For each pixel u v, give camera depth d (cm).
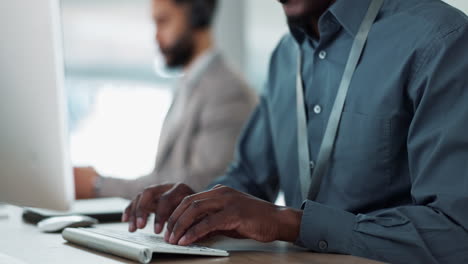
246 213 99
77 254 98
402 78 114
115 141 421
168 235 99
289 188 140
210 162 257
